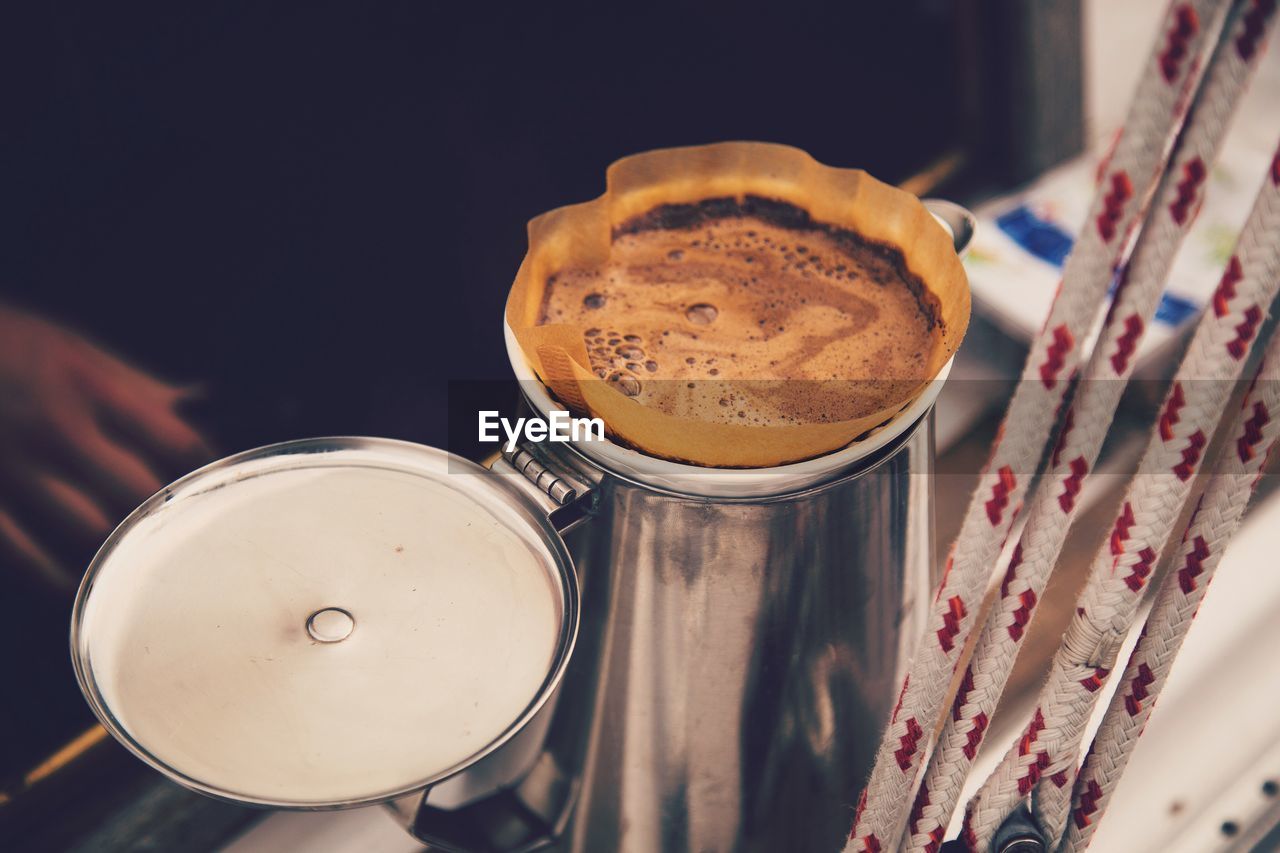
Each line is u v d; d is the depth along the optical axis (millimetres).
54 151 532
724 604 446
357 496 458
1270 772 526
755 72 708
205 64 550
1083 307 382
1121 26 873
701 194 513
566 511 450
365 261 608
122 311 560
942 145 803
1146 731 535
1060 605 558
